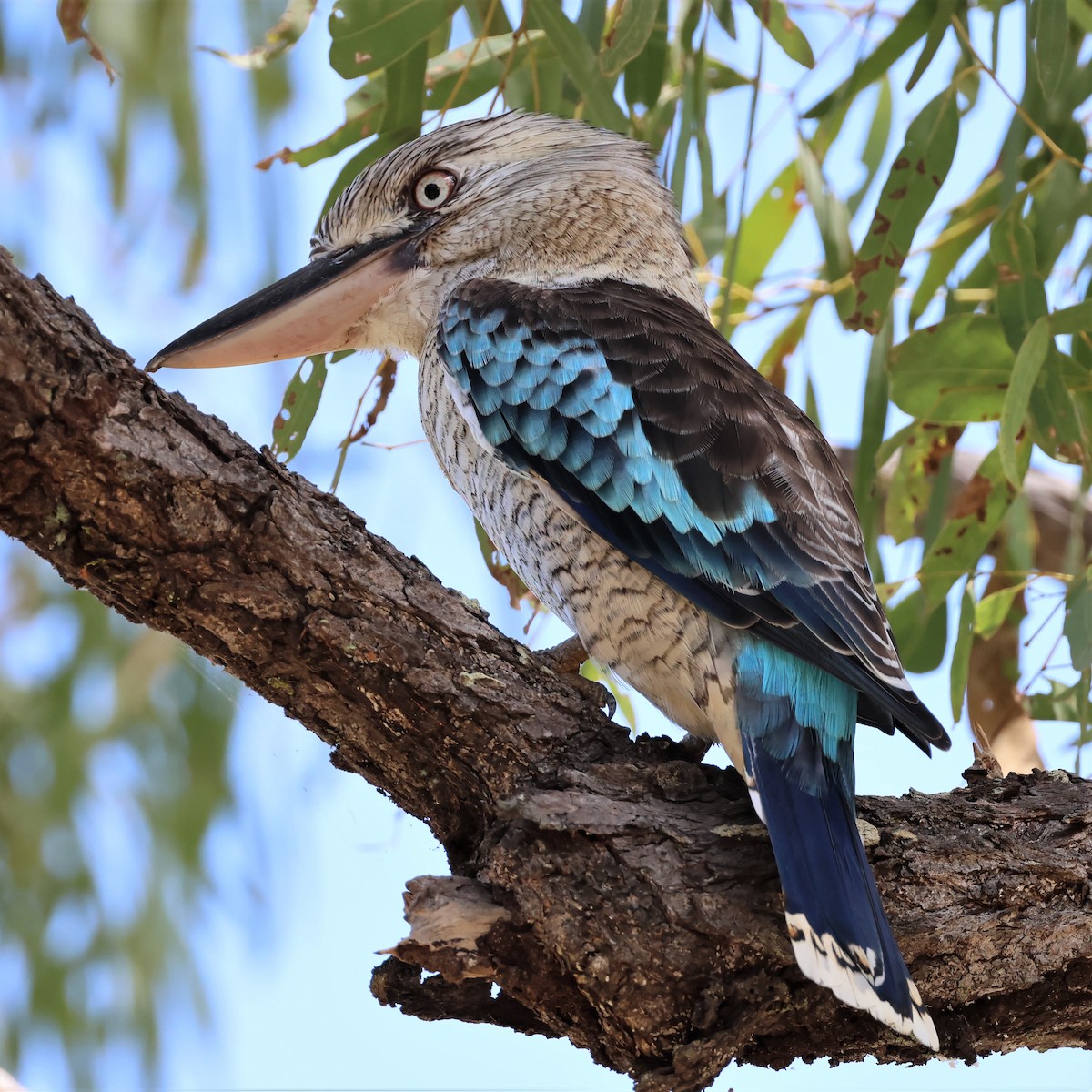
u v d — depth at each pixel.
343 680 6.14
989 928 5.96
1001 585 9.80
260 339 8.16
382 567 6.21
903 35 8.63
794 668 6.36
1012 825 6.20
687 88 8.45
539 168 8.23
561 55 8.05
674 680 6.59
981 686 9.70
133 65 12.03
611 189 8.17
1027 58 8.51
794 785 6.10
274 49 7.73
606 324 7.15
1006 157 8.55
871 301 8.28
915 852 6.05
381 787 6.44
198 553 5.88
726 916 5.69
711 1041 5.66
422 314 8.18
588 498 6.78
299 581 6.02
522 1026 6.16
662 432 6.73
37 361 5.48
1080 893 6.06
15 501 5.66
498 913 5.73
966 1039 6.06
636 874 5.75
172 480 5.74
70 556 5.82
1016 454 8.44
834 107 8.90
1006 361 8.64
